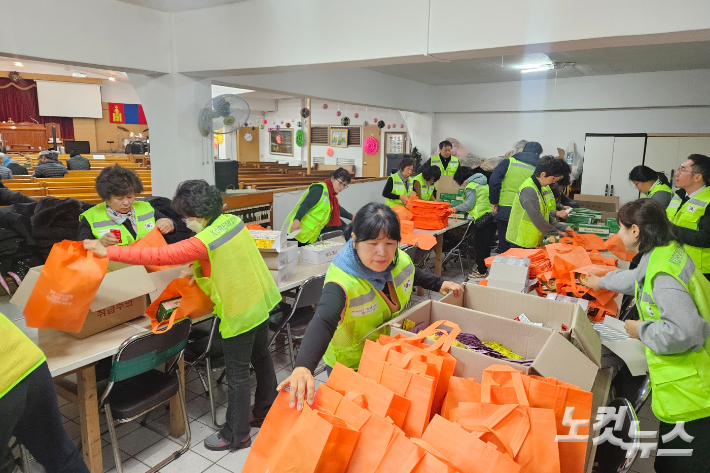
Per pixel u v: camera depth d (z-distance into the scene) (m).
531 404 1.11
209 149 4.96
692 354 1.65
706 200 3.07
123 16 4.09
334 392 1.10
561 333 1.53
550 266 2.70
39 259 3.20
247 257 2.15
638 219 1.68
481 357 1.31
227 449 2.41
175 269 2.43
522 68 6.90
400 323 1.58
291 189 6.57
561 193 4.97
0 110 14.43
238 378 2.28
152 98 4.66
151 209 2.81
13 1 3.40
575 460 1.07
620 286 2.09
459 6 3.22
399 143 12.06
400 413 1.10
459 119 9.18
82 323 1.84
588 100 7.59
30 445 1.40
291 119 14.39
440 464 0.92
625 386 2.01
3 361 1.23
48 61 3.77
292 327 3.04
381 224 1.37
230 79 5.04
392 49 3.51
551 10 2.93
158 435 2.54
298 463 0.96
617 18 2.75
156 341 2.04
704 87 6.69
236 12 4.14
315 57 3.84
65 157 10.88
